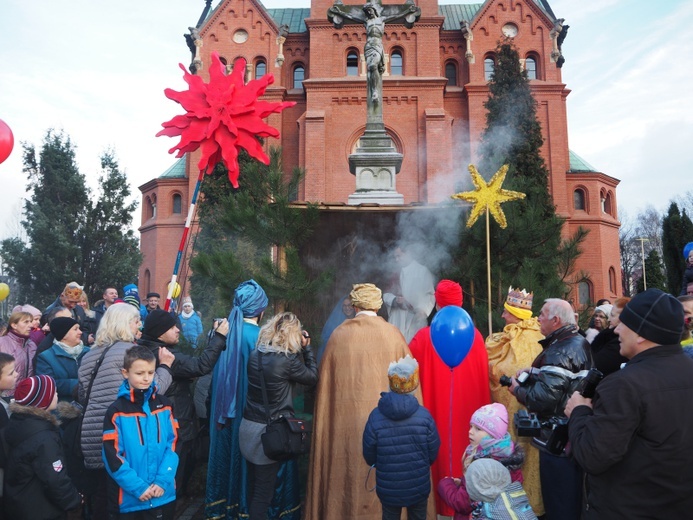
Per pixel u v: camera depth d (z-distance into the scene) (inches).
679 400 84.6
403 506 131.0
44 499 122.8
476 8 1112.2
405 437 130.7
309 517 161.6
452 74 1014.4
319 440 163.9
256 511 150.9
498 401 166.2
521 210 248.7
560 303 138.9
